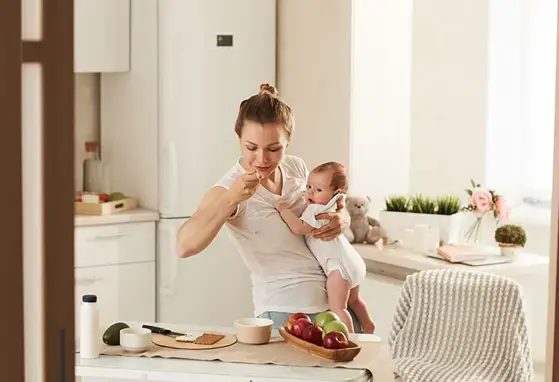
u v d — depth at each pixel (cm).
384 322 399
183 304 427
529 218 421
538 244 418
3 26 68
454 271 267
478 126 441
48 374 74
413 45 448
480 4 437
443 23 448
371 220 432
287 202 242
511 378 254
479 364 255
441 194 457
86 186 448
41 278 75
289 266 241
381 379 199
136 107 432
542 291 390
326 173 244
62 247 74
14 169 69
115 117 450
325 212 239
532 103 425
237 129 231
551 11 417
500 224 417
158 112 420
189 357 206
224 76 431
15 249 70
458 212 414
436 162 456
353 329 255
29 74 73
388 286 396
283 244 240
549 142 419
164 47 416
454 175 452
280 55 459
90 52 415
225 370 196
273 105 226
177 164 421
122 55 426
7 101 69
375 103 440
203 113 427
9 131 69
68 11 73
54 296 74
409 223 416
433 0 446
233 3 431
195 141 425
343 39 427
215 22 427
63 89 73
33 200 75
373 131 441
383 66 440
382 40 438
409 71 448
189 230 223
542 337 392
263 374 193
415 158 455
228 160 434
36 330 76
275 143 226
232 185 223
